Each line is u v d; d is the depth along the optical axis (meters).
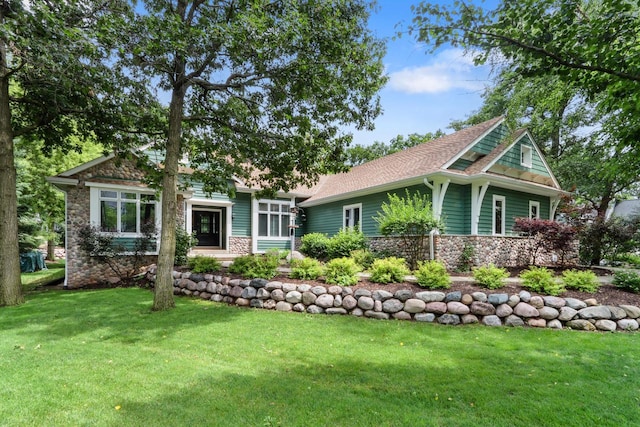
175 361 3.91
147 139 10.71
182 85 6.95
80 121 9.05
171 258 6.90
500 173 12.52
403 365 3.83
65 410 2.81
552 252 11.81
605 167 4.84
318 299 6.46
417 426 2.59
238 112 8.02
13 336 4.94
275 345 4.52
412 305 5.91
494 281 6.25
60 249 25.09
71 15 5.52
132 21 5.42
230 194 9.75
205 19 5.45
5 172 7.52
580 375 3.57
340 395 3.09
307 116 7.39
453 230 11.36
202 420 2.66
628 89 3.07
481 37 3.11
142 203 11.64
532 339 4.84
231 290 7.37
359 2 6.17
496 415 2.76
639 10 2.96
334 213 15.78
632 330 5.34
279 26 5.25
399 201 10.52
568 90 8.26
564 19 2.96
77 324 5.60
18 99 8.02
